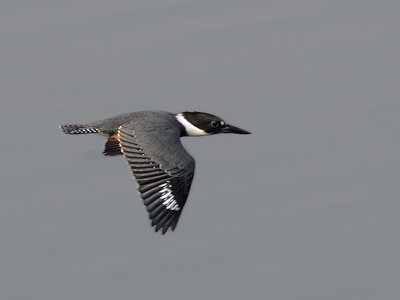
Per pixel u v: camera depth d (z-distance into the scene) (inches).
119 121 636.7
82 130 639.8
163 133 621.6
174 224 584.7
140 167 604.4
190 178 599.5
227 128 677.9
